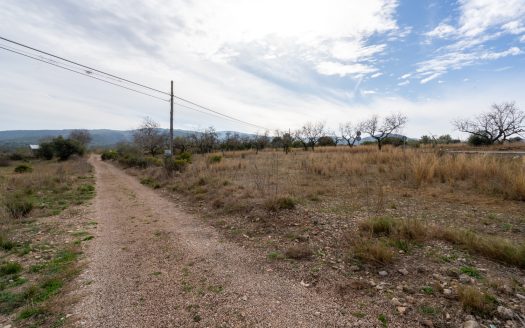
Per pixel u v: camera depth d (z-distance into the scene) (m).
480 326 2.43
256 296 3.28
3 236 5.58
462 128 34.38
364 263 3.91
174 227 6.62
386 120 35.66
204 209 8.30
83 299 3.32
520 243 4.25
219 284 3.63
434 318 2.62
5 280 3.88
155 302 3.22
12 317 2.99
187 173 15.47
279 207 6.95
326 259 4.17
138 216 7.95
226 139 54.91
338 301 3.06
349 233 5.05
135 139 49.03
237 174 14.12
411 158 13.56
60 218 7.79
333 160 17.17
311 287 3.41
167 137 47.53
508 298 2.81
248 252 4.76
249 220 6.61
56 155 50.53
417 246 4.34
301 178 12.21
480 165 9.91
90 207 9.41
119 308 3.11
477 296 2.73
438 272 3.48
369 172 12.80
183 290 3.50
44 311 3.06
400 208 6.79
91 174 22.97
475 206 6.73
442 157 12.95
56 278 3.89
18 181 14.93
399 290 3.17
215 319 2.85
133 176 21.12
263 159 23.89
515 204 6.73
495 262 3.68
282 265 4.12
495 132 32.12
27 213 8.11
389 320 2.67
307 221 6.01
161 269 4.19
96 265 4.39
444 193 8.20
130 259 4.63
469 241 4.19
